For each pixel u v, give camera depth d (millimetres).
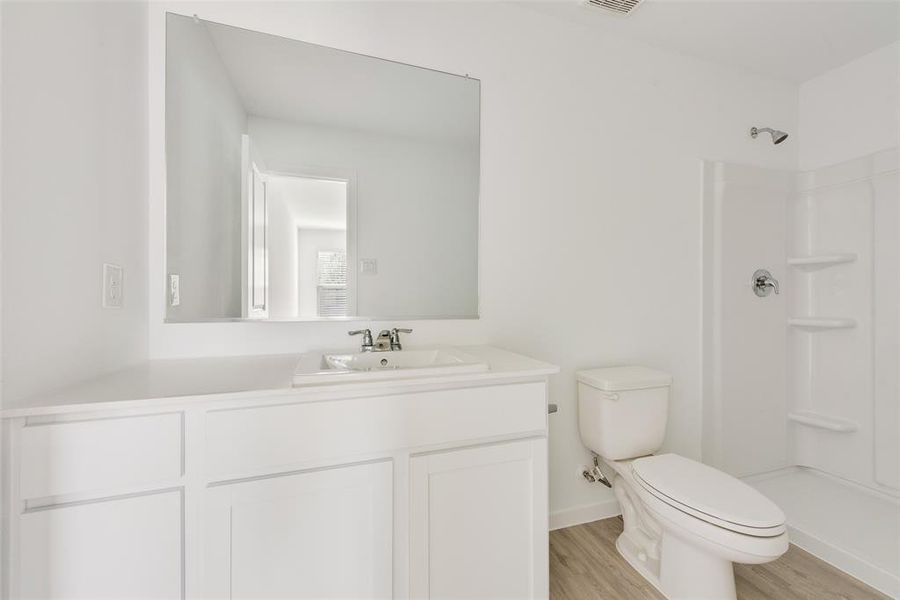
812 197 2182
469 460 1066
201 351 1255
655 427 1575
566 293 1715
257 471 879
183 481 828
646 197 1862
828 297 2111
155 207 1195
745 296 2057
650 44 1861
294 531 904
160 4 1198
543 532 1158
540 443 1151
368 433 957
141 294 1158
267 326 1327
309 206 1369
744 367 2057
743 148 2092
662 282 1897
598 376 1606
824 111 2129
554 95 1688
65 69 848
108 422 774
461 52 1545
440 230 1524
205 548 838
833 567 1454
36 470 737
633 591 1340
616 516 1786
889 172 1855
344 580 949
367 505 965
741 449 2053
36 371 784
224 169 1279
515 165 1627
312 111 1369
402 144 1475
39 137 781
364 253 1433
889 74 1886
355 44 1410
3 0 694
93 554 767
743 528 1068
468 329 1569
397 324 1478
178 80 1223
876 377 1905
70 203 870
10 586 723
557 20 1688
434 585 1038
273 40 1320
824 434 2100
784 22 1707
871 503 1830
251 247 1308
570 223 1720
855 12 1638
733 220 2020
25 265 753
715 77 2016
